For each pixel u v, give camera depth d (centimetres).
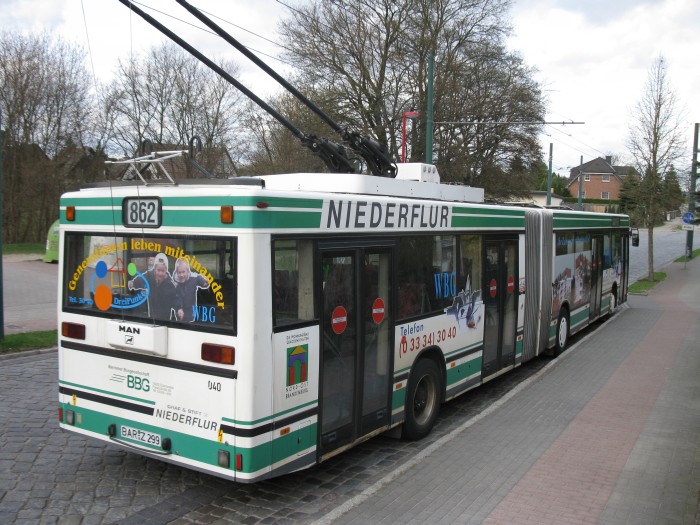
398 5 2634
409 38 2625
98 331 525
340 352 537
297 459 488
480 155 2895
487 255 816
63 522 472
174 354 479
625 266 1806
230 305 451
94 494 524
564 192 9900
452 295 726
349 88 2719
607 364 1056
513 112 2830
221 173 3525
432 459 607
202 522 479
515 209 896
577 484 548
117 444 518
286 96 3300
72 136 3397
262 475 455
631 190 2825
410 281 641
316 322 501
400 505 501
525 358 955
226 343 451
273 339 458
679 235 7344
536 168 3036
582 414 765
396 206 610
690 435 686
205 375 462
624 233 1761
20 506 497
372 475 584
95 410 533
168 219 483
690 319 1600
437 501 509
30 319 1348
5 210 3491
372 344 582
